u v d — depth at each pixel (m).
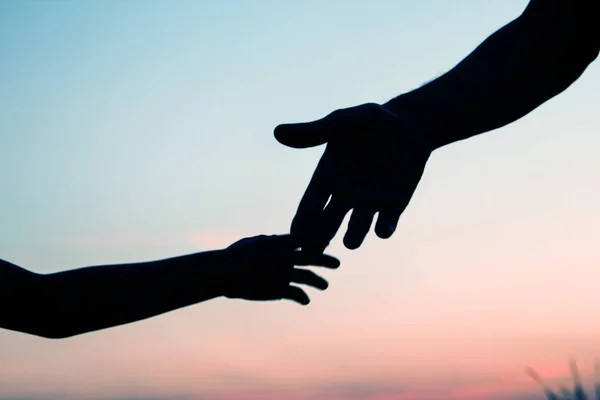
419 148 1.38
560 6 1.47
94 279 1.09
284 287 1.21
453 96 1.45
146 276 1.10
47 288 1.07
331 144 1.33
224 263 1.15
